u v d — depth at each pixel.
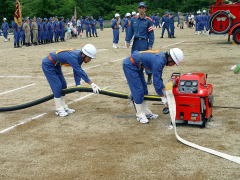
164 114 6.67
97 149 4.99
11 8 59.94
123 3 76.56
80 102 7.82
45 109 7.35
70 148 5.06
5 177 4.20
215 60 13.31
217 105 7.05
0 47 22.20
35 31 22.77
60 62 6.42
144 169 4.30
